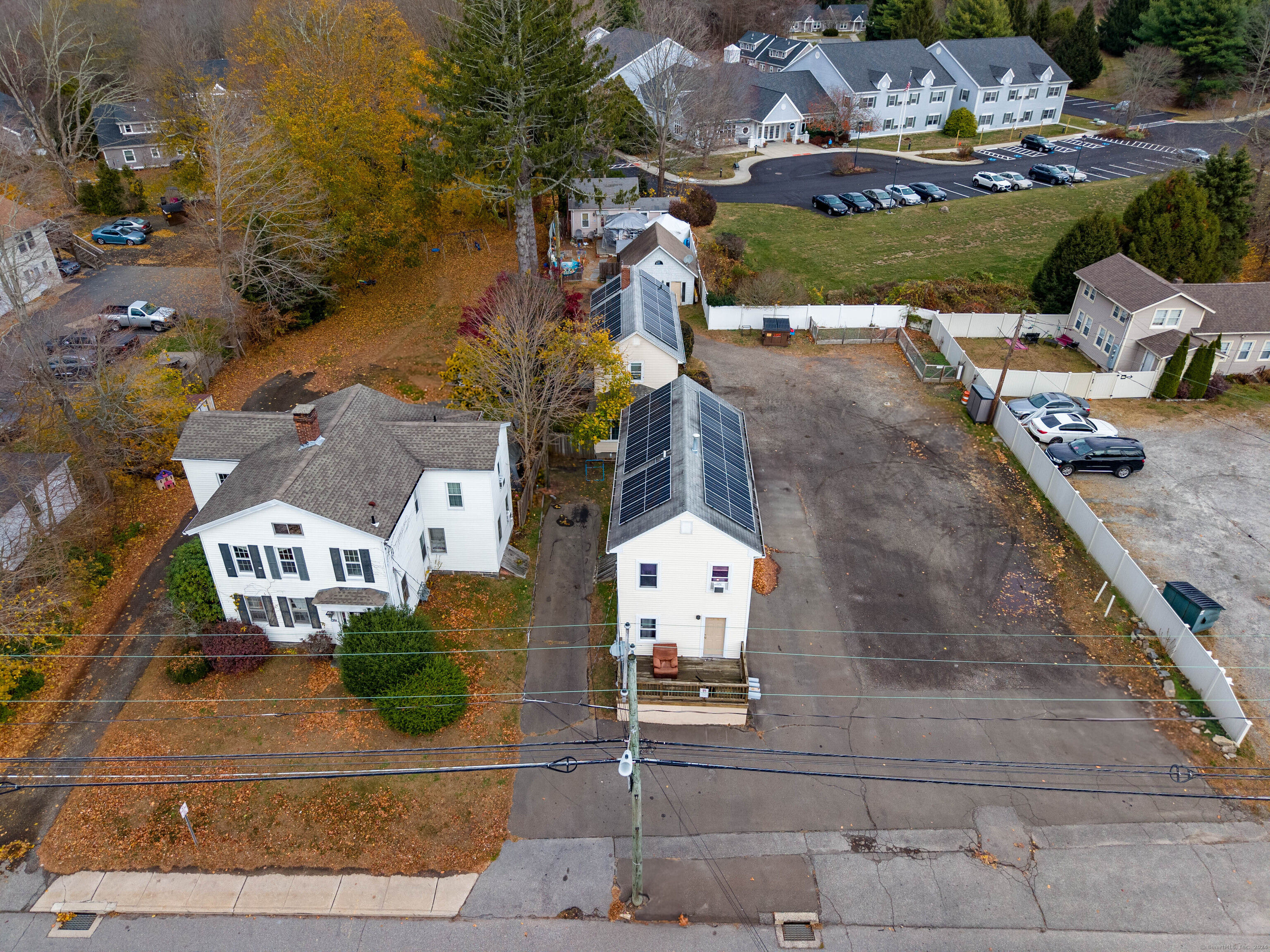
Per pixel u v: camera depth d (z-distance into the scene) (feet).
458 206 190.70
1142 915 66.85
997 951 64.69
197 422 95.91
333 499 83.76
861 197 215.31
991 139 273.54
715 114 232.94
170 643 91.45
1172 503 111.55
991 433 128.26
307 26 171.32
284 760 78.79
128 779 77.20
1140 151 254.68
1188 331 139.03
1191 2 280.92
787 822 74.18
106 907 68.18
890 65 275.18
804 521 109.70
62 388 103.91
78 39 234.58
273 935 66.28
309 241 142.61
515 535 107.76
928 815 74.69
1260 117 257.55
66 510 104.12
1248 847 71.46
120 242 190.70
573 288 170.30
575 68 148.25
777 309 159.74
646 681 81.97
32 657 86.07
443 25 170.30
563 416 111.24
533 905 68.18
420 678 82.89
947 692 86.07
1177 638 88.17
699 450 86.07
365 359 144.97
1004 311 165.58
